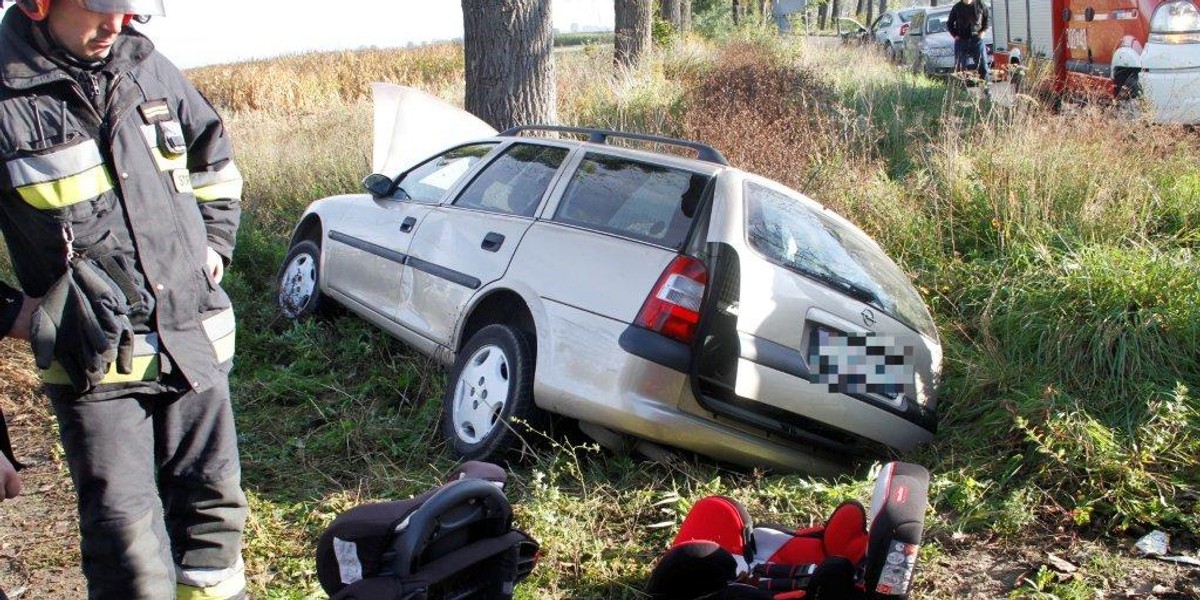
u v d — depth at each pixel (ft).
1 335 8.50
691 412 14.49
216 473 9.65
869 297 16.22
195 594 9.69
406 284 18.75
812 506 14.38
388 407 18.31
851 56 51.44
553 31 29.17
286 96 72.33
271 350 21.13
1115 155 24.56
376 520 7.69
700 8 106.11
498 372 15.78
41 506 14.70
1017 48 42.60
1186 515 14.17
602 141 18.28
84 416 8.74
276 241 27.58
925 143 29.73
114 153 8.69
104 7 8.25
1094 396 17.33
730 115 29.14
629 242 15.38
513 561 8.00
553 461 14.64
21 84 8.33
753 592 10.12
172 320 9.08
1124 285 18.90
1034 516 14.47
